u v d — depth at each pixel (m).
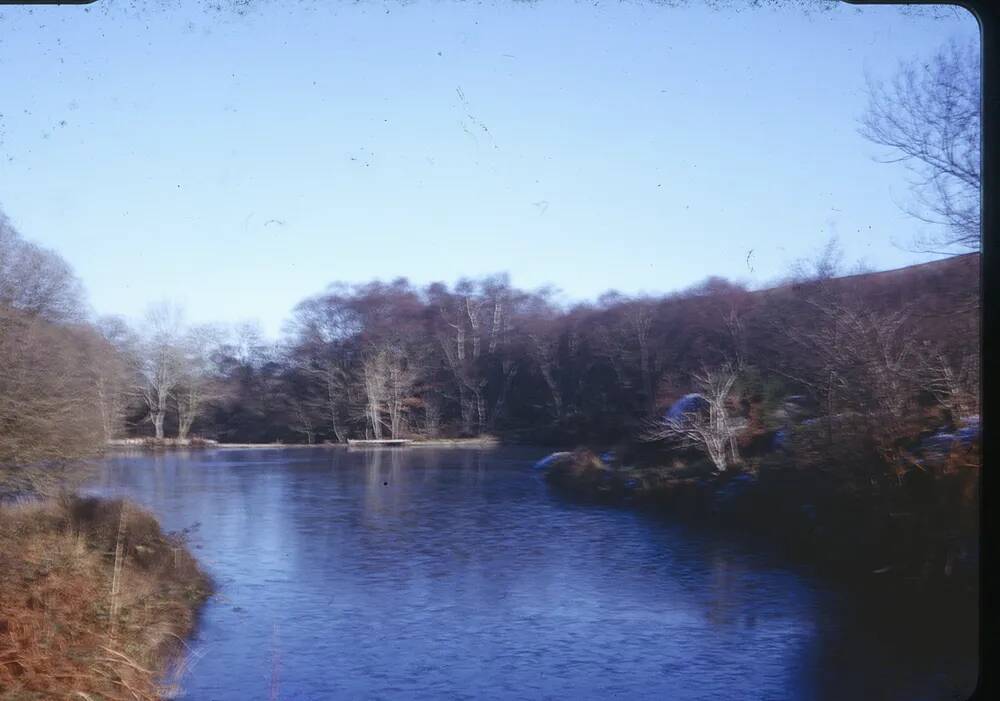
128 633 9.70
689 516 21.48
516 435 42.72
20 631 8.44
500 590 15.36
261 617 13.34
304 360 42.88
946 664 10.52
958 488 13.97
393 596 15.00
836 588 14.29
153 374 31.80
